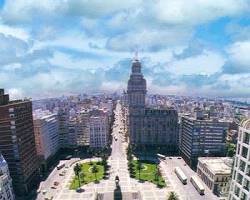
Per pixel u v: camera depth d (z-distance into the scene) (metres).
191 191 181.62
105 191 183.50
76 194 179.75
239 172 61.09
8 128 164.12
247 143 57.97
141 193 178.62
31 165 188.88
